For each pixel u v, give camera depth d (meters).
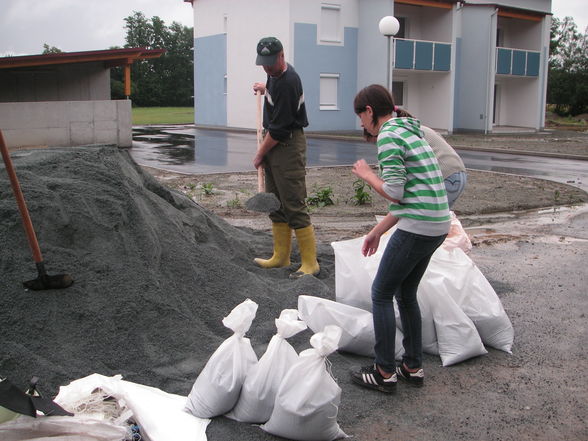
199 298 4.54
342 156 19.31
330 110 30.11
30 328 3.73
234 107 32.62
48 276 3.91
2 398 2.59
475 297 4.35
